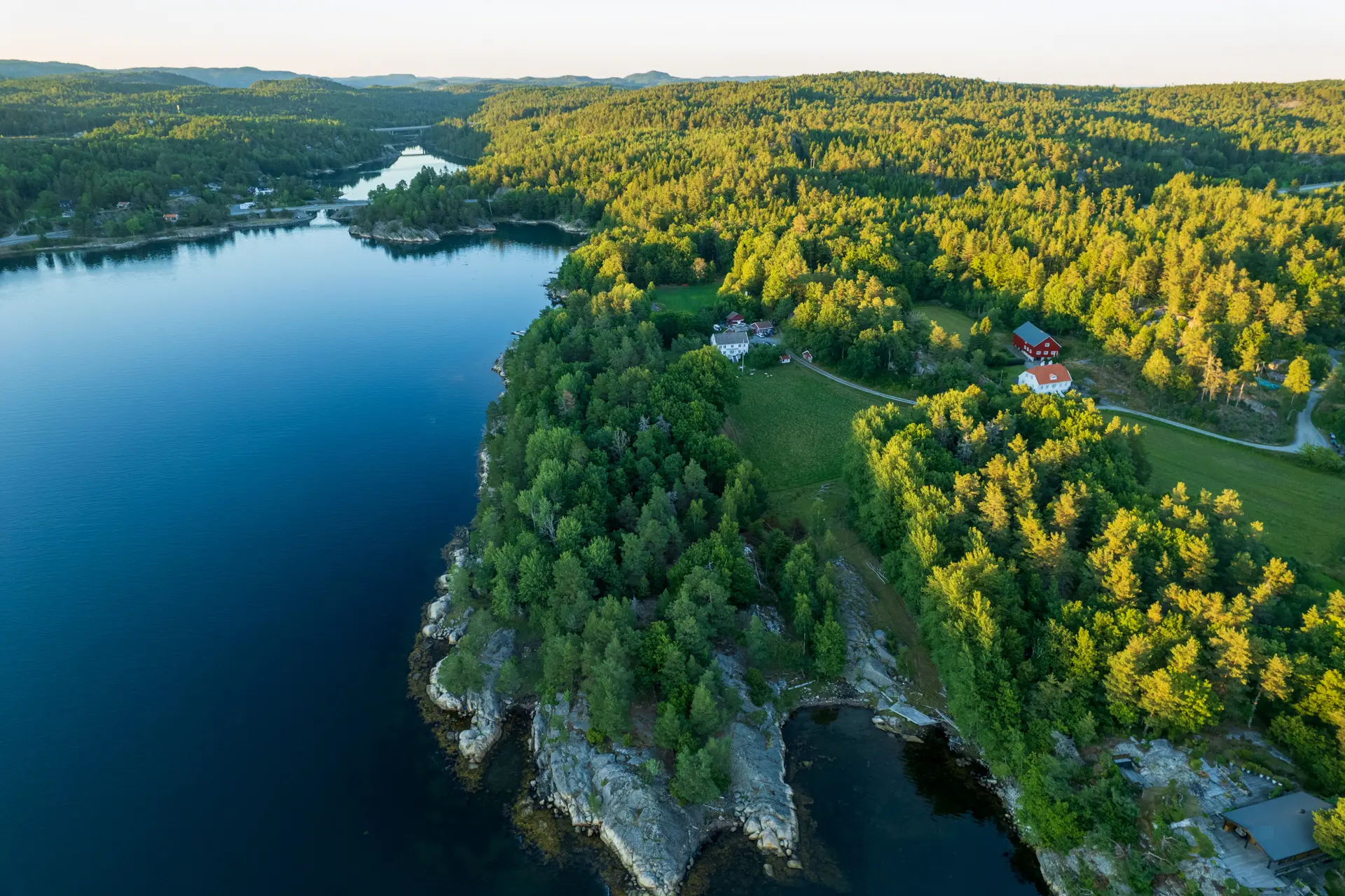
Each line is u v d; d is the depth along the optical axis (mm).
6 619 95000
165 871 64500
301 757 75750
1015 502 89125
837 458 128125
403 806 70625
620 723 70938
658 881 62000
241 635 92688
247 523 116188
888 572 91188
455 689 77500
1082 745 65500
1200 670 65125
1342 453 121062
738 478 104562
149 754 75875
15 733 78125
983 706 69062
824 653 80062
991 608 73625
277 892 62969
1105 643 68375
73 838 67312
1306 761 60031
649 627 80812
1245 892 53156
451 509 119688
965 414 108625
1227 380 132250
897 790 71375
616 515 99938
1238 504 82812
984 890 62125
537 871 64312
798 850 65562
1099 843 58938
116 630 93312
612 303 181750
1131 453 103688
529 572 85125
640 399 128375
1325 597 83688
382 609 97000
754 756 72312
